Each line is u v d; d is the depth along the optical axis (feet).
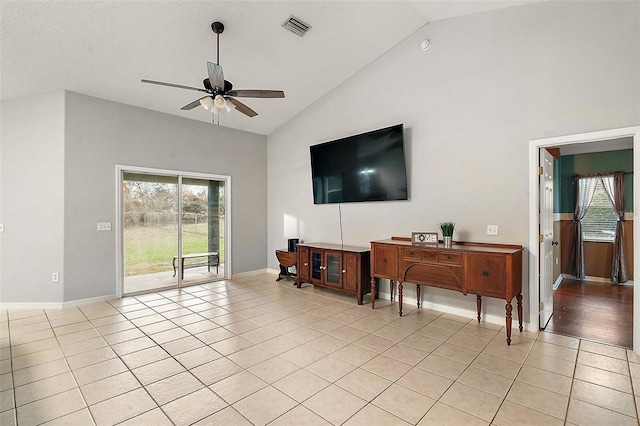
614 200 16.75
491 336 9.91
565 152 17.39
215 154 17.99
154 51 11.75
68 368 8.04
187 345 9.38
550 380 7.34
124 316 12.00
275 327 10.80
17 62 11.20
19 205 13.17
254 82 14.76
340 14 11.41
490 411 6.23
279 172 19.66
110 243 14.33
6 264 13.15
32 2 9.14
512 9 10.51
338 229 16.17
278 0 10.35
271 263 20.31
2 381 7.45
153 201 15.88
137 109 15.14
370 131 14.11
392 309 12.71
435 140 12.38
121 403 6.57
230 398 6.72
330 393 6.88
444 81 12.11
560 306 12.80
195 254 17.42
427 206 12.66
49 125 13.15
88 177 13.73
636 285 8.53
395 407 6.38
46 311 12.66
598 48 8.98
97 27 10.32
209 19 10.68
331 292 15.48
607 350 8.82
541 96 9.95
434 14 11.73
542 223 10.41
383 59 14.03
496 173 10.89
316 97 16.88
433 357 8.53
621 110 8.65
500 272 9.43
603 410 6.24
